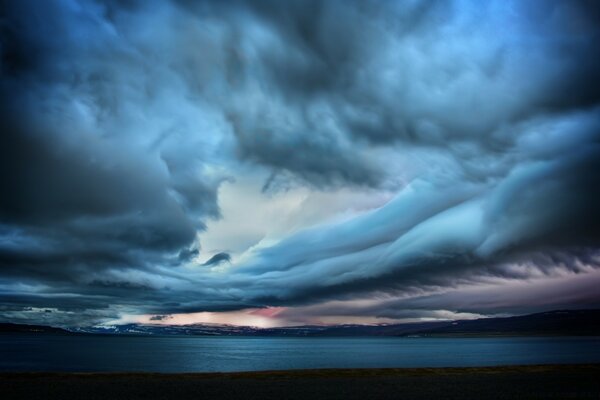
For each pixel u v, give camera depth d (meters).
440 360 94.38
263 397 27.98
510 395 27.67
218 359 110.75
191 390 31.23
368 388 31.66
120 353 144.00
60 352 145.12
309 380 36.72
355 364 86.69
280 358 114.06
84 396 28.70
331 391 30.30
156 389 31.67
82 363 94.81
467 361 88.38
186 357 120.50
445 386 32.31
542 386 31.56
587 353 113.19
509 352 126.19
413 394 28.70
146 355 131.12
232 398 27.72
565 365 46.38
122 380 36.97
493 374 40.09
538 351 128.62
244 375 40.06
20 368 80.31
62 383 35.09
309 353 145.12
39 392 30.41
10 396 28.73
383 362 91.69
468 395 27.97
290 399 27.23
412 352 143.25
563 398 26.36
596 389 29.91
